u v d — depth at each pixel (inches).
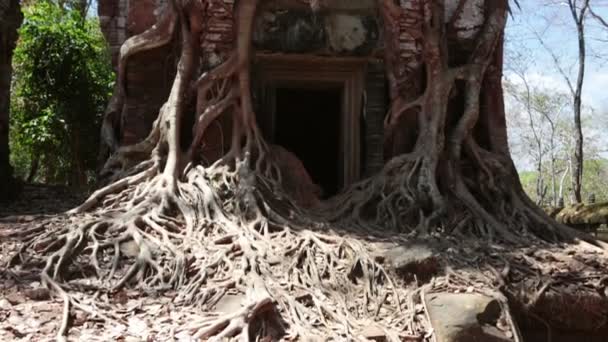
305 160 523.8
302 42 329.4
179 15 324.5
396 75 333.7
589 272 251.6
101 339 174.9
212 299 208.1
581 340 240.1
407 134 333.1
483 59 343.9
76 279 221.8
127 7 363.3
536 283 238.2
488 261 247.9
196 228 259.8
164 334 180.9
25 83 503.5
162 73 349.7
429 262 231.8
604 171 1595.7
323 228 269.4
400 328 205.6
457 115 344.2
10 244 241.9
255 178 292.2
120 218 257.3
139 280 221.3
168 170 291.4
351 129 354.6
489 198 322.7
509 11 368.8
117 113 365.4
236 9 318.7
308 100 507.2
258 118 350.6
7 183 355.3
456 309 206.5
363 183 319.0
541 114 1332.4
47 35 489.7
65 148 505.7
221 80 316.8
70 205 341.1
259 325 191.2
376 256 241.4
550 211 529.3
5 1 354.3
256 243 244.1
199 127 310.3
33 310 192.5
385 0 327.0
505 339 202.7
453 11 355.6
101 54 526.9
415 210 291.4
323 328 197.8
